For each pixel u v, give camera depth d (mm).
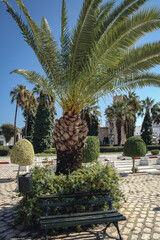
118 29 4066
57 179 3668
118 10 4520
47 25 5277
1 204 5199
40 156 21750
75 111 4957
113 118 32156
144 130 39219
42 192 3498
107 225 3428
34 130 25703
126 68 4594
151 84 5660
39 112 25734
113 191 3980
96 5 4418
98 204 3779
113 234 3248
